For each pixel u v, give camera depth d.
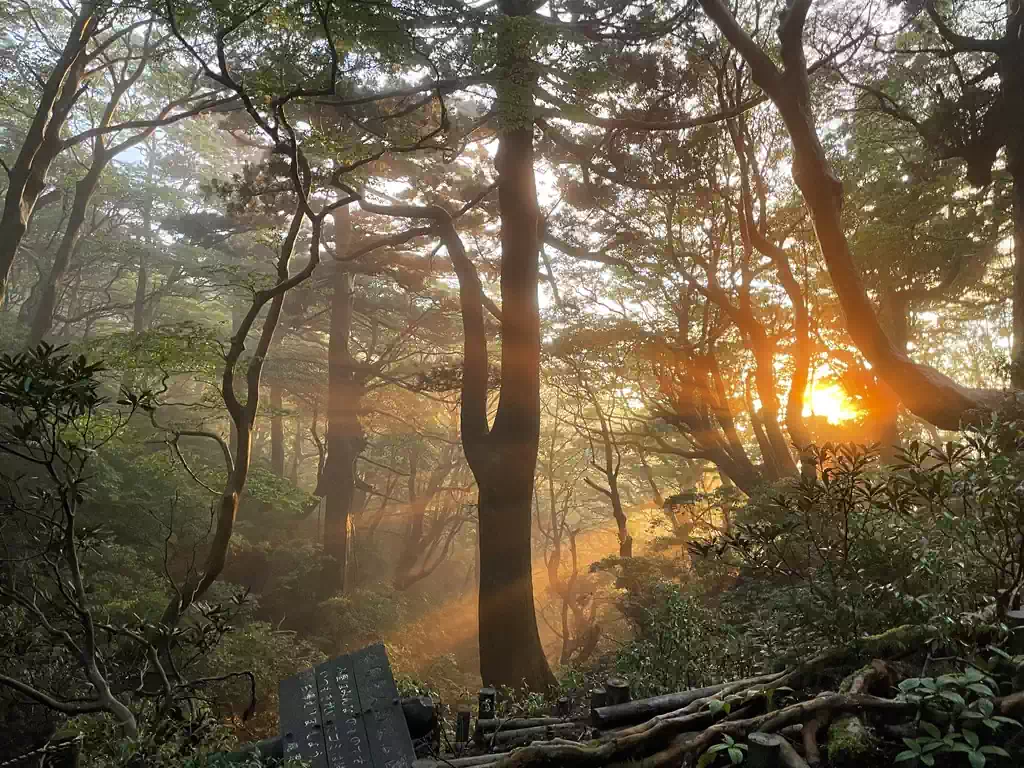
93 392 4.23
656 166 16.88
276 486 20.44
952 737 2.61
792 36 11.23
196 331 10.84
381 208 15.22
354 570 30.67
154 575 16.16
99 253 30.23
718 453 20.59
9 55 21.19
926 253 19.14
